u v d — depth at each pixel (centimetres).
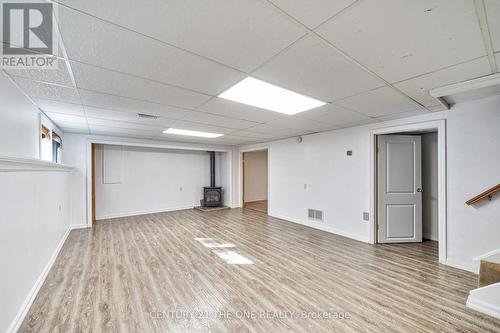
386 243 402
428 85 219
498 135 261
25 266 208
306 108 301
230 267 302
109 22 126
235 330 183
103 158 607
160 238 434
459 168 293
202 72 192
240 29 134
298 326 187
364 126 412
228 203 793
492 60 170
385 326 187
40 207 258
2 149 195
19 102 232
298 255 346
